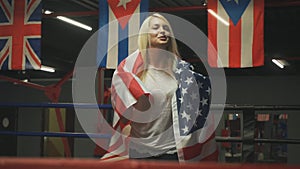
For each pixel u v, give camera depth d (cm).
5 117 1231
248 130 342
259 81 1149
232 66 410
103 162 74
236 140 344
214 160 236
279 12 721
